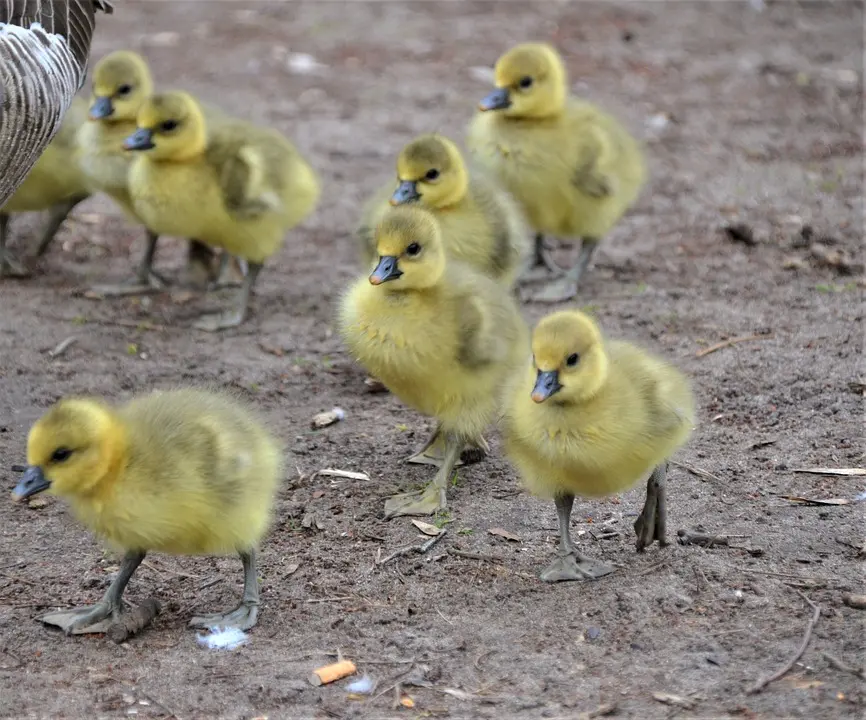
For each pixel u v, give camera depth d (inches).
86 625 350.6
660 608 354.9
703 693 313.7
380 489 436.1
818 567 375.2
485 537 400.2
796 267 630.5
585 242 609.9
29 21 520.4
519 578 374.9
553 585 370.3
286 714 311.6
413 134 856.9
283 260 666.8
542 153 575.2
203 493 334.0
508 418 371.9
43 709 313.4
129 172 566.3
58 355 544.4
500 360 418.0
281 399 510.6
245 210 547.8
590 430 354.3
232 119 584.7
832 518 405.1
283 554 394.0
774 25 1090.1
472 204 513.7
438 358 413.4
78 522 410.6
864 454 446.9
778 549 386.0
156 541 341.4
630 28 1082.7
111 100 576.7
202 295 619.2
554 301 598.2
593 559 381.7
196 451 334.3
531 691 317.7
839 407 481.1
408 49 1032.8
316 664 332.5
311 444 470.0
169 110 530.0
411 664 331.9
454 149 501.7
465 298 416.2
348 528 409.4
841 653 328.8
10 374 523.5
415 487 435.5
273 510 405.7
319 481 442.3
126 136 582.9
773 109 896.9
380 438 475.8
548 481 370.3
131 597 369.1
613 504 420.5
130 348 554.3
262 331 576.7
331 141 844.0
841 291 599.2
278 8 1146.7
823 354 526.9
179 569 386.3
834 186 753.6
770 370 513.7
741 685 316.2
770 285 611.5
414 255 403.9
